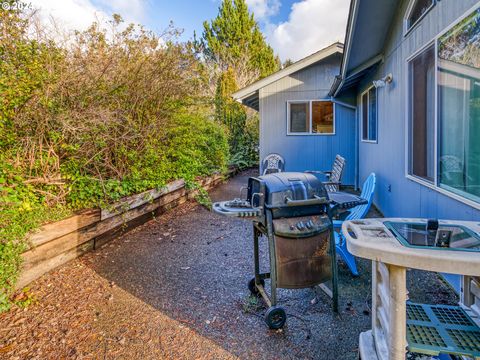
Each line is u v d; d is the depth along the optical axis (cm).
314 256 238
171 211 582
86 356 207
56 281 308
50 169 370
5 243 249
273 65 2081
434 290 283
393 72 453
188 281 314
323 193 243
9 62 319
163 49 550
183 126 610
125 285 305
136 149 501
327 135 843
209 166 810
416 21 352
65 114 365
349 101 819
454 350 150
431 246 148
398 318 146
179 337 227
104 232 405
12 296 272
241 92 849
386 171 500
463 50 250
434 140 302
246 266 350
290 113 851
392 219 196
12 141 328
